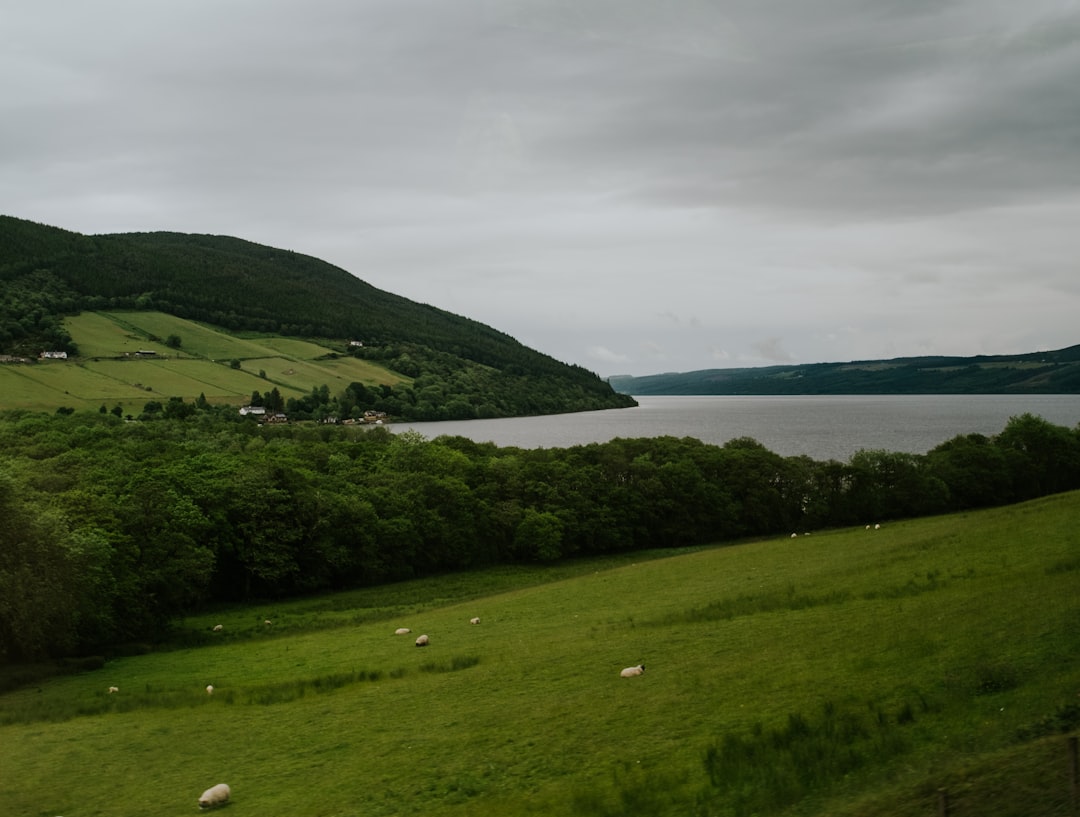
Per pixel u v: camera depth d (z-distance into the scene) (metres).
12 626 53.38
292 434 181.25
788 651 32.56
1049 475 132.00
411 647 49.84
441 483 101.19
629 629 44.47
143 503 72.06
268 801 25.44
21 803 27.47
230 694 40.66
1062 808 16.05
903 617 33.88
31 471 88.00
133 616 64.56
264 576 80.25
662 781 22.11
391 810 23.56
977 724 21.66
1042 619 28.50
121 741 33.91
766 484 120.81
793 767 21.34
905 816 17.30
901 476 122.75
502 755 26.58
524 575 95.75
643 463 122.00
